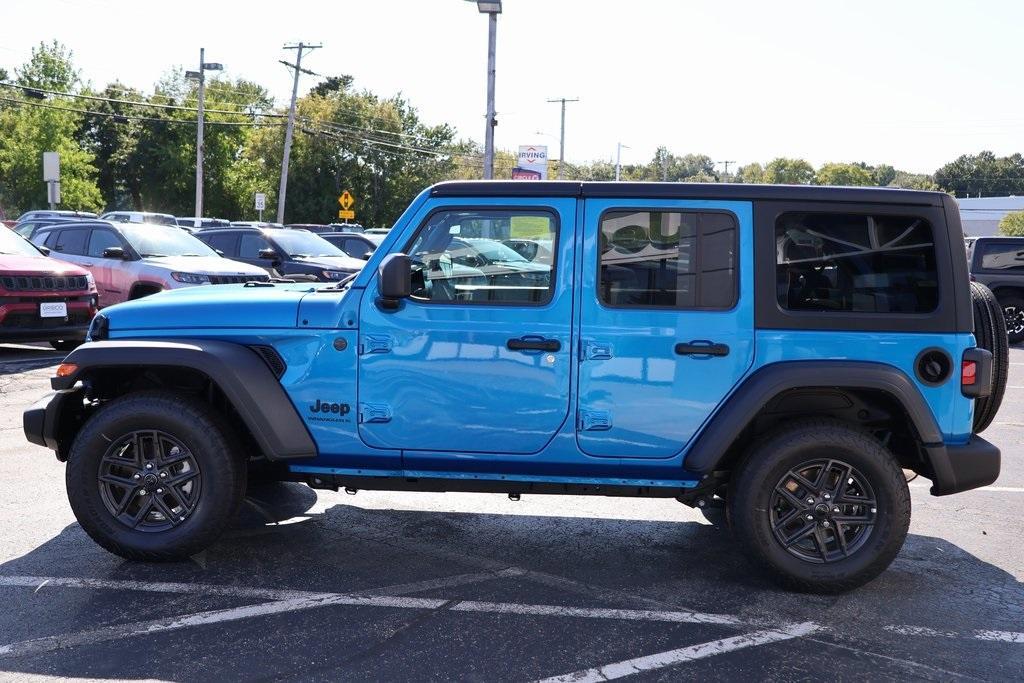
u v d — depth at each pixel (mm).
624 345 4301
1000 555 5004
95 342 4543
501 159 81250
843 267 4316
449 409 4398
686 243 4316
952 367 4277
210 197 72500
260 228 16312
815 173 153750
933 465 4281
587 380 4328
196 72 44344
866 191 4324
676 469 4383
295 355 4477
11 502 5582
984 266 15852
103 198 74750
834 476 4363
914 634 3912
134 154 70750
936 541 5246
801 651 3719
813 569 4297
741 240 4297
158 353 4367
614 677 3447
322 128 66375
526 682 3389
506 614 4051
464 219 4410
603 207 4340
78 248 13367
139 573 4465
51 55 70625
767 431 4430
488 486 4531
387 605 4121
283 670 3449
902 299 4316
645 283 4328
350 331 4434
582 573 4613
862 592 4410
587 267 4328
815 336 4273
